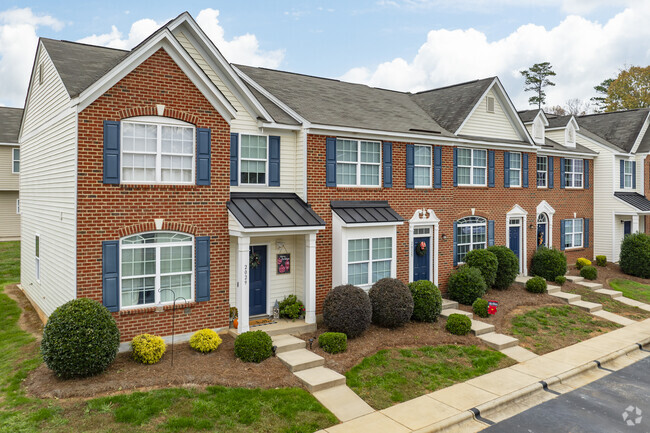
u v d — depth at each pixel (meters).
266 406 9.88
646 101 53.06
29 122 17.75
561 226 26.75
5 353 12.69
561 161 26.72
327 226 16.23
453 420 10.03
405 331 15.06
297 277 16.02
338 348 12.91
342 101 19.45
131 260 12.40
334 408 10.27
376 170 17.80
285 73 20.56
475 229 21.44
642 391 12.03
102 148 11.85
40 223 15.88
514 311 18.06
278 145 15.77
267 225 13.54
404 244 18.58
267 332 13.89
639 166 30.52
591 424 10.20
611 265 27.97
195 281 13.29
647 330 17.05
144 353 11.31
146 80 12.40
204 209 13.43
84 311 10.49
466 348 14.18
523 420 10.37
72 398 9.61
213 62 14.63
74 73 12.98
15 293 19.48
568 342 15.54
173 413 9.27
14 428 8.52
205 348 12.25
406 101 23.28
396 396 11.05
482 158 21.62
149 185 12.48
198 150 13.25
